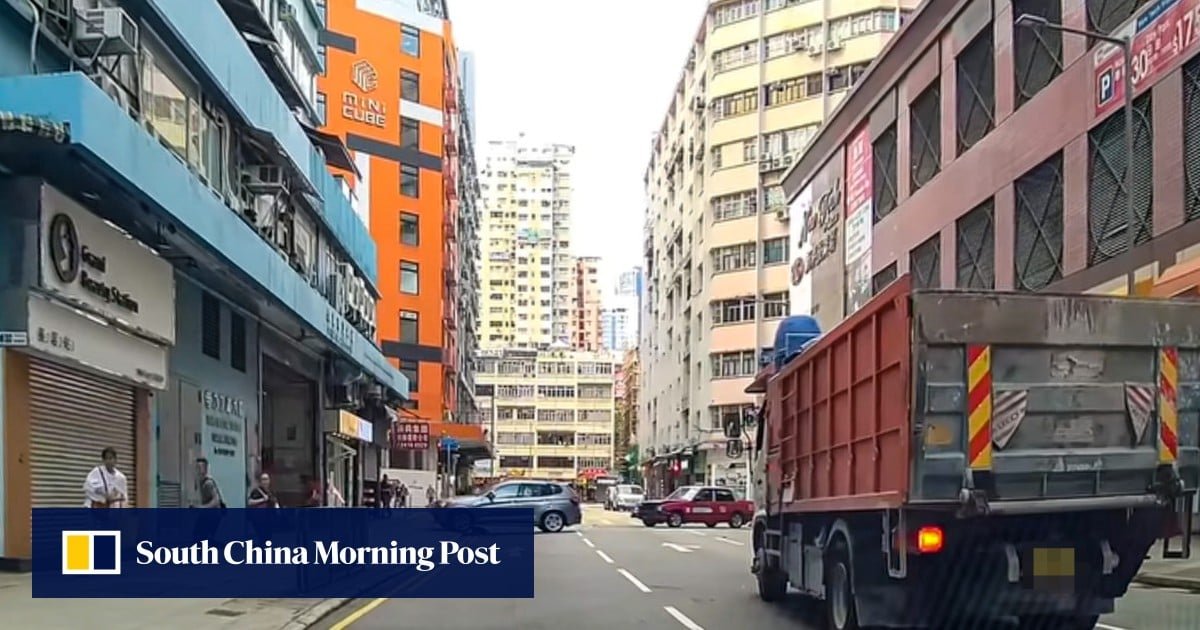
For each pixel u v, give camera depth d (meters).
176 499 19.89
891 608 9.50
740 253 69.75
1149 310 8.98
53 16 14.32
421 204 66.00
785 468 13.02
